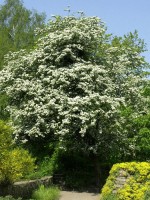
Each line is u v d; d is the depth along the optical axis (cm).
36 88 2031
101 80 2016
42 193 1686
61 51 2067
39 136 2158
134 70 2430
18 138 2083
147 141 1988
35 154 2259
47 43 2108
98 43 2170
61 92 1991
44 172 2100
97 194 1877
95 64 2111
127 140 2059
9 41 3600
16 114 2044
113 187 1493
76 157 2306
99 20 2205
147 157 2092
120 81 2167
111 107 1888
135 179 1473
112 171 1529
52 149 2327
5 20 3994
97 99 1897
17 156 1535
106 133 2044
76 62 2089
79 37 2070
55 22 2225
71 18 2225
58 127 1988
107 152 2105
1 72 2183
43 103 2044
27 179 1900
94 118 1886
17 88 2048
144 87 2278
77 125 1945
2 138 1495
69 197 1803
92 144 2059
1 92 2223
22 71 2175
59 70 2014
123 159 2184
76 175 2147
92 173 2220
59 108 1928
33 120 2050
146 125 2039
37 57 2098
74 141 2080
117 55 2272
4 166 1499
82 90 2020
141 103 2178
